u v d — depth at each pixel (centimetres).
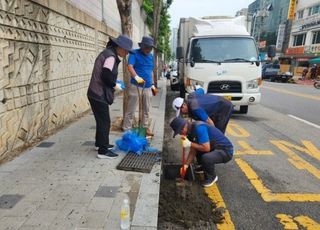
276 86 2234
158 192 321
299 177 424
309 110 1016
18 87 424
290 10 3856
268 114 929
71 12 634
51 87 541
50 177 348
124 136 460
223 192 376
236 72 791
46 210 277
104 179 349
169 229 293
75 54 680
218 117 451
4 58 385
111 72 393
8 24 390
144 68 531
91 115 724
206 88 801
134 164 393
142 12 2150
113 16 1163
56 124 572
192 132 384
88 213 274
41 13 489
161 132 589
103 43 966
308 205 344
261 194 371
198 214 322
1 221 258
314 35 3369
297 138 635
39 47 486
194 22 959
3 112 389
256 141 607
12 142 416
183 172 409
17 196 301
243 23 961
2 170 364
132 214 276
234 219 313
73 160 405
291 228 298
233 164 473
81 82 735
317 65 3119
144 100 550
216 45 838
